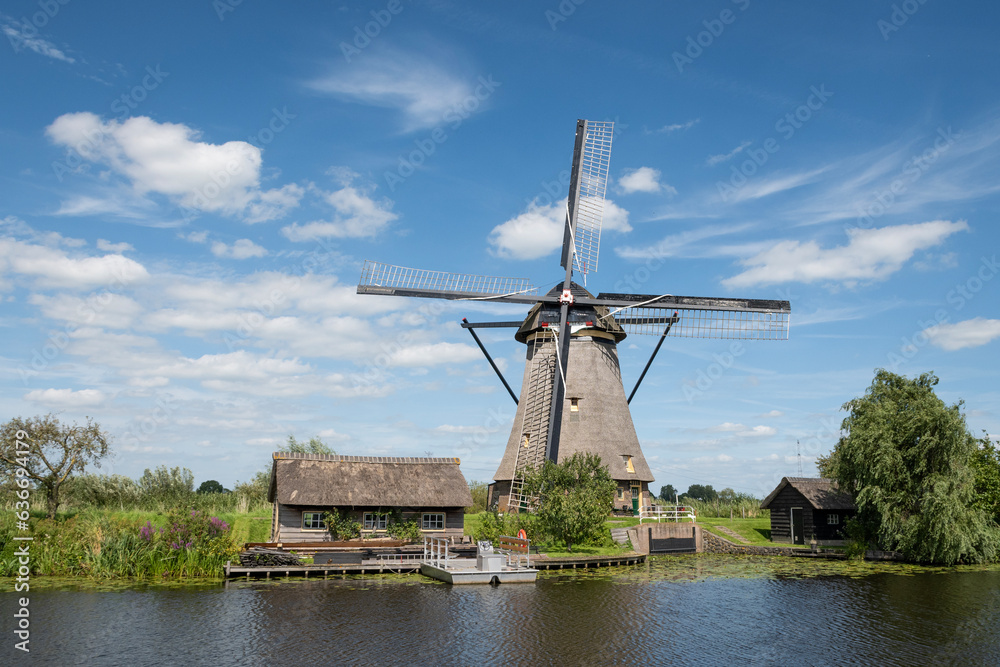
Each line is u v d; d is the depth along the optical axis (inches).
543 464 1312.7
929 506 1189.1
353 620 722.8
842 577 1065.5
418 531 1183.6
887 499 1248.2
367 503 1148.5
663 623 732.0
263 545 1082.1
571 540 1233.4
